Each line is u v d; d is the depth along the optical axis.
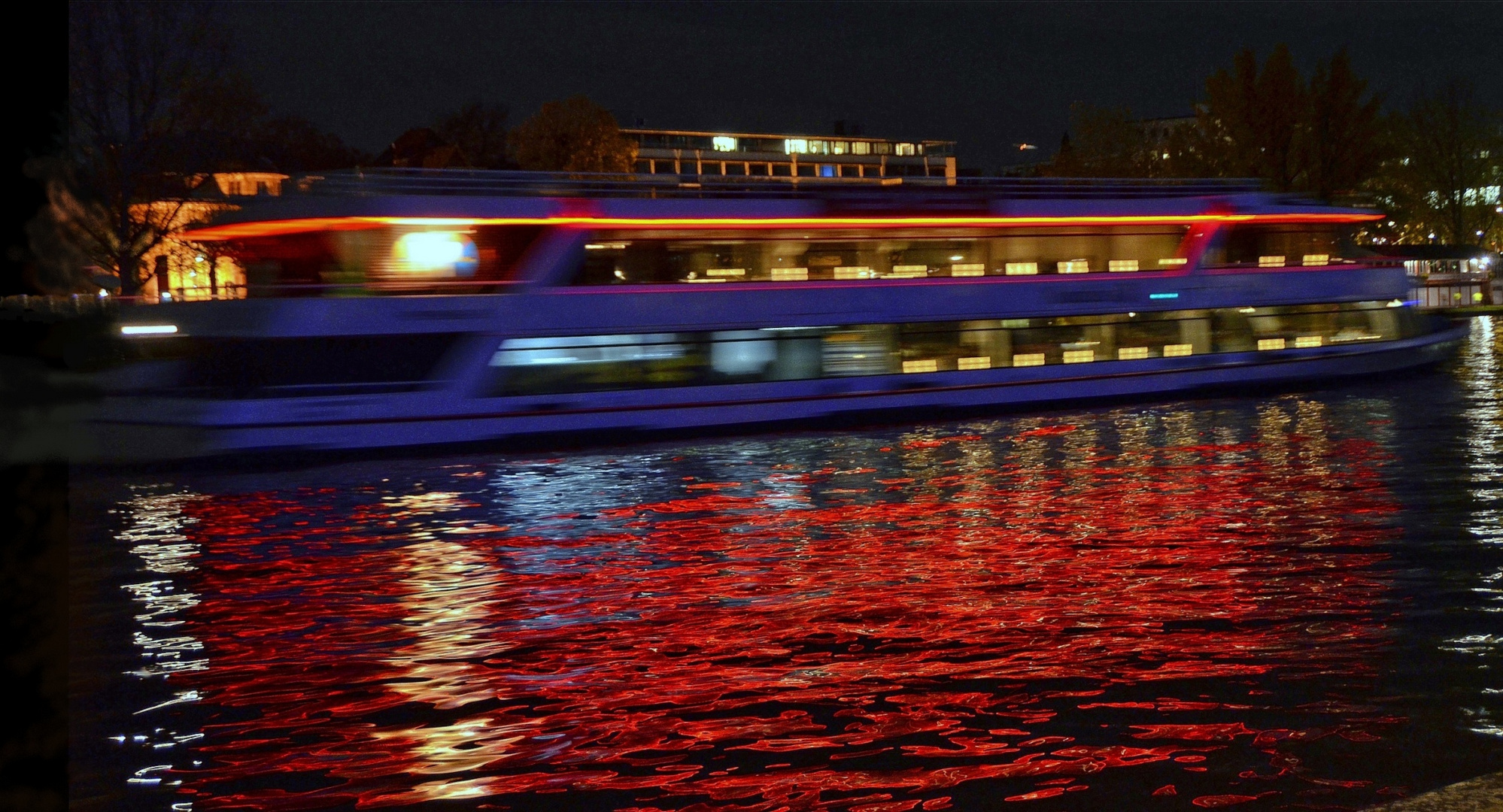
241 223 23.69
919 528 16.03
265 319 22.70
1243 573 12.78
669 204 25.72
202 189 49.59
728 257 26.39
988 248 29.02
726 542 15.44
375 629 11.56
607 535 16.12
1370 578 12.35
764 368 26.69
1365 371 34.03
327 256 23.25
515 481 20.83
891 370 27.91
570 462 22.84
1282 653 9.69
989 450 23.31
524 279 24.47
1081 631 10.59
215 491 20.28
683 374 25.92
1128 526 15.70
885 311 27.81
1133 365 30.58
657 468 22.05
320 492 20.08
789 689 9.15
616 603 12.33
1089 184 30.88
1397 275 34.97
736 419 26.34
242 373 22.77
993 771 7.26
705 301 26.08
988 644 10.23
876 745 7.81
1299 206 33.19
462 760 7.82
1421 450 21.83
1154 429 25.84
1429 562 13.05
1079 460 21.81
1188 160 74.94
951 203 28.48
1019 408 29.28
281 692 9.50
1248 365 32.06
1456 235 89.56
